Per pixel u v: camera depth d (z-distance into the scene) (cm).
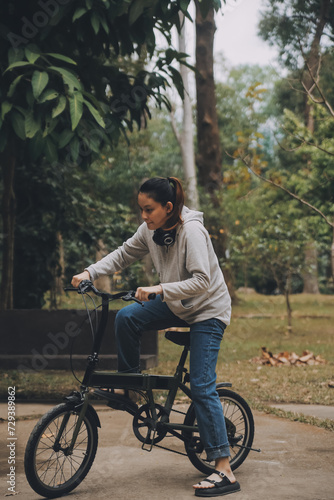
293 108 2423
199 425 332
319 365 810
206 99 1670
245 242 1251
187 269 328
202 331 336
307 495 317
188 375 358
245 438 370
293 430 459
